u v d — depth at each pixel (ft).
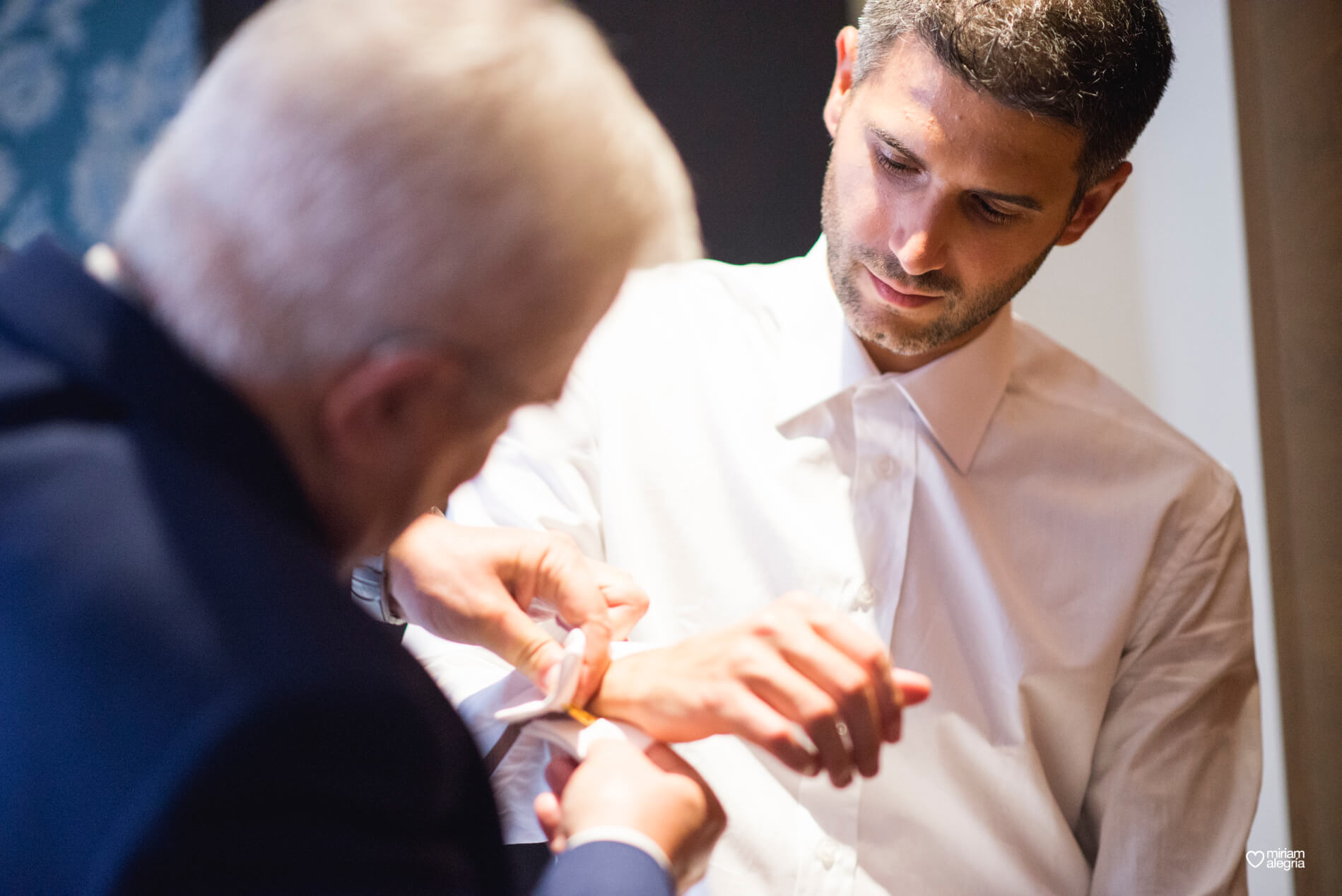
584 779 2.31
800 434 3.78
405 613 3.01
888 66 3.09
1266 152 5.06
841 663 2.39
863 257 3.29
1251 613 3.73
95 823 1.40
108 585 1.49
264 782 1.41
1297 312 5.02
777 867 3.46
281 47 1.65
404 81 1.61
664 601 3.71
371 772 1.53
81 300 1.69
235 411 1.69
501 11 1.71
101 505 1.55
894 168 3.16
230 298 1.65
